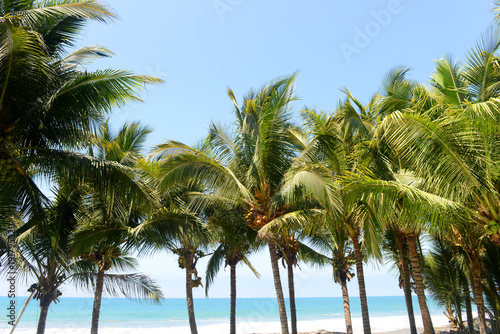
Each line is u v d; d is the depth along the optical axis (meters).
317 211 12.41
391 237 17.45
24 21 8.77
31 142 9.80
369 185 8.55
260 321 51.22
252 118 13.12
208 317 55.00
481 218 8.23
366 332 12.61
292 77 13.67
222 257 19.48
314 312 67.75
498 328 14.41
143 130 17.83
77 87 9.32
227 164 14.12
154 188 12.17
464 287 17.44
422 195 7.88
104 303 66.81
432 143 8.13
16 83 8.69
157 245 15.13
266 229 11.41
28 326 41.94
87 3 9.19
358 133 12.27
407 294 14.52
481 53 10.48
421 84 12.79
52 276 15.03
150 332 38.34
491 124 7.71
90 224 14.32
